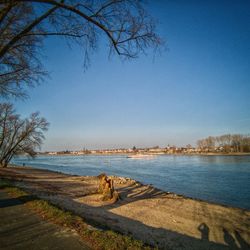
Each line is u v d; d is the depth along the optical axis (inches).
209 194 908.6
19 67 395.9
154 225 450.9
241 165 2335.1
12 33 329.4
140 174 1702.8
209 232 439.2
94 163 3563.0
